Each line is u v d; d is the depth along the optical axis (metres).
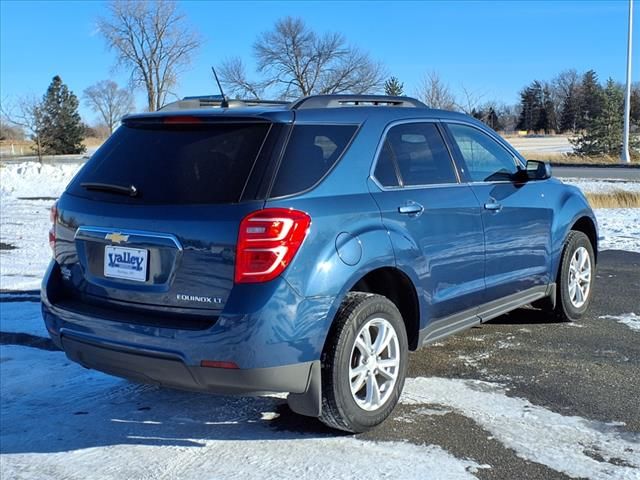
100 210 3.94
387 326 4.04
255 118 3.79
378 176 4.17
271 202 3.54
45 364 5.36
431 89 43.53
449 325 4.67
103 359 3.87
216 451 3.81
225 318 3.44
